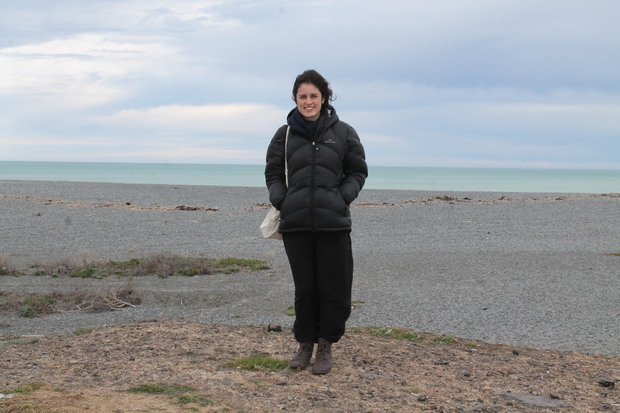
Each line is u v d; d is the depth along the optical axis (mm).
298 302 4680
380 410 3797
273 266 11688
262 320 7055
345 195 4527
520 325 7074
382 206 23844
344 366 4816
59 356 4855
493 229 18031
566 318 7484
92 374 4312
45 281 9875
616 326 7070
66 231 17312
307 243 4559
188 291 8969
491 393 4270
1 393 3771
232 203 27719
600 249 14258
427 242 15445
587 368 5109
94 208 23312
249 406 3754
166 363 4652
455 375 4699
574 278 10445
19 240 15508
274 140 4699
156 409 3594
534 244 15164
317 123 4543
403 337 6105
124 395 3822
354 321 7172
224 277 10391
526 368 5012
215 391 4016
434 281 10125
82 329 6301
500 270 11250
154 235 16750
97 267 11008
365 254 13297
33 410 3438
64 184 42469
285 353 5160
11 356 4855
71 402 3592
